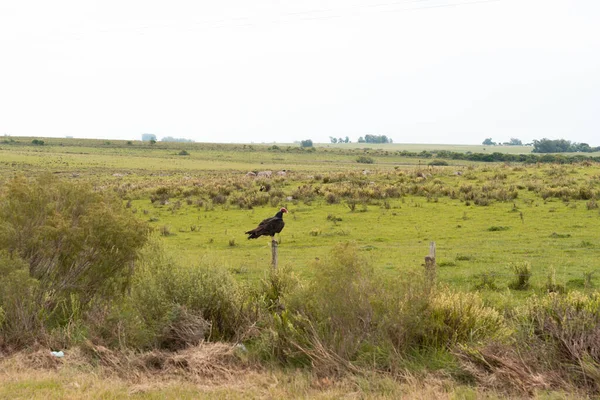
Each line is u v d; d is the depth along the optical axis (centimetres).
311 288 975
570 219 2942
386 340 882
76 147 17738
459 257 2061
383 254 2178
